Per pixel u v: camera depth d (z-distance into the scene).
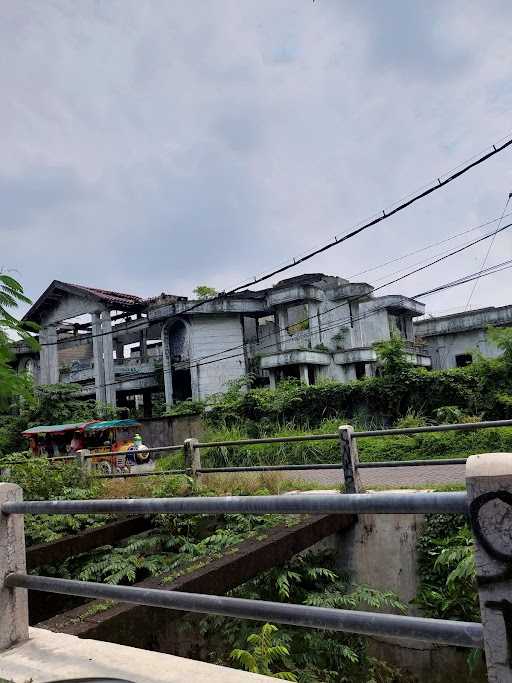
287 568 5.92
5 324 4.66
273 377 28.36
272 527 6.10
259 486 8.02
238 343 29.52
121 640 3.79
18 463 9.37
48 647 2.64
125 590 2.38
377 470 10.68
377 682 5.62
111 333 29.70
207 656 5.62
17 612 2.73
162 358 30.97
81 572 6.35
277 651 4.09
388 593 5.69
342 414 20.39
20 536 2.80
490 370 17.97
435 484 7.63
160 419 22.80
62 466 9.57
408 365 19.50
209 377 28.75
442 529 5.98
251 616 2.06
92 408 27.92
